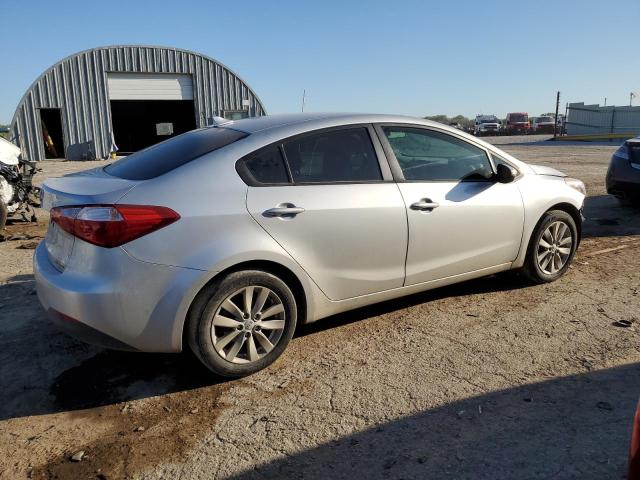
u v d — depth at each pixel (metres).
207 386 3.49
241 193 3.44
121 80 28.17
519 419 3.02
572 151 23.11
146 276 3.16
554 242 5.11
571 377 3.45
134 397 3.39
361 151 3.98
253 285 3.47
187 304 3.26
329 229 3.71
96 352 3.98
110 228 3.11
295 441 2.89
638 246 6.57
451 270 4.41
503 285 5.19
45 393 3.46
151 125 32.06
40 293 3.49
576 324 4.25
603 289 5.03
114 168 3.91
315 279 3.73
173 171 3.40
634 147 8.25
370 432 2.95
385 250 3.98
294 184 3.65
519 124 46.66
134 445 2.91
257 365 3.57
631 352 3.76
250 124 3.97
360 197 3.84
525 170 4.93
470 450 2.77
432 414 3.09
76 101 27.42
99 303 3.13
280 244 3.52
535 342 3.96
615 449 2.74
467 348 3.89
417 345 3.97
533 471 2.60
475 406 3.16
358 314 4.57
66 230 3.26
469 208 4.37
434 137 4.37
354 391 3.37
